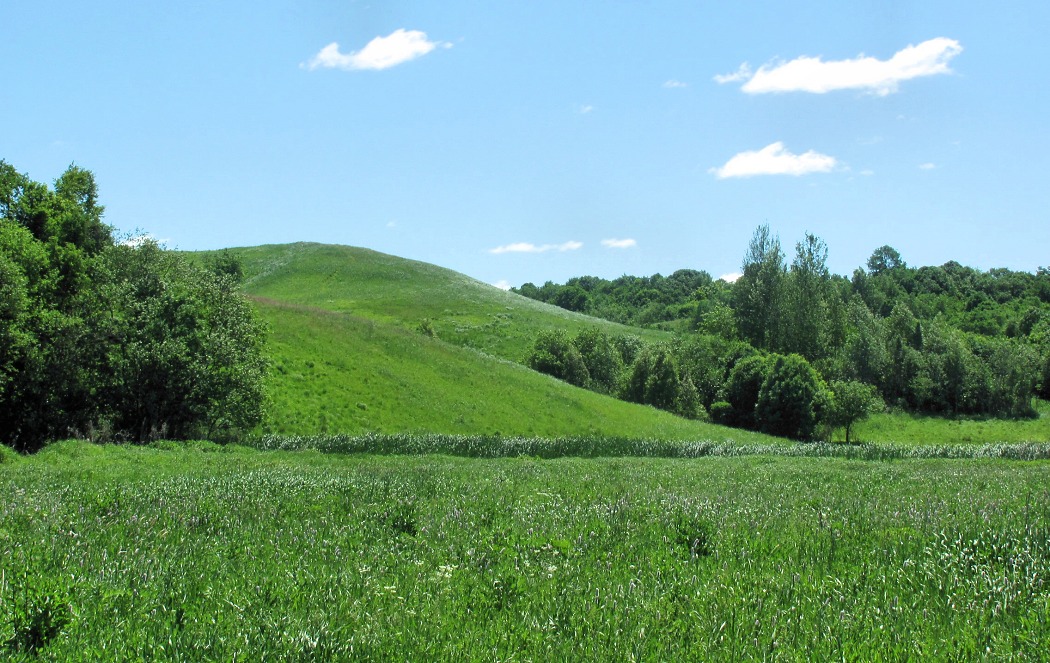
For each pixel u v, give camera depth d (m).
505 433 53.50
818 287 98.31
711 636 6.20
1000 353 95.00
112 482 17.25
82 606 6.43
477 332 102.00
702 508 12.61
